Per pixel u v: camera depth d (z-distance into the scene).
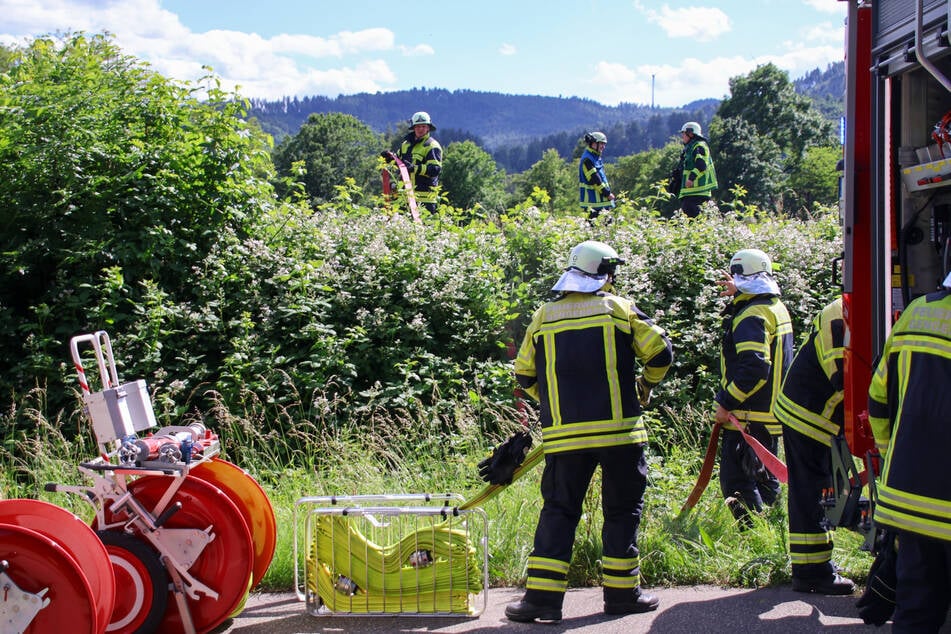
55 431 6.78
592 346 4.19
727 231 9.68
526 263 9.62
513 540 5.15
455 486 6.28
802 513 4.52
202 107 8.94
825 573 4.52
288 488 6.31
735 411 5.43
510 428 7.27
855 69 4.05
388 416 7.23
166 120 8.77
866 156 4.07
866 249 4.07
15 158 8.09
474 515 5.34
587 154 12.46
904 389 3.14
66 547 3.31
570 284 4.30
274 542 4.37
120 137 8.44
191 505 3.92
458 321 8.27
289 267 8.40
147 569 3.82
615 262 4.37
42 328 7.55
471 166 81.06
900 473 3.09
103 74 8.84
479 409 7.55
